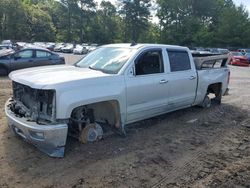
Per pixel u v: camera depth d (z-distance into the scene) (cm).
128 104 596
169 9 7712
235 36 7056
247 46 7062
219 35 7138
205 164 521
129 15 8931
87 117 562
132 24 8981
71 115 544
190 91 773
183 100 751
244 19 7094
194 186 446
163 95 678
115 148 559
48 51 1590
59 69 598
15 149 533
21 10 6794
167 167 501
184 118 786
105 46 701
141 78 619
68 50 4878
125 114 596
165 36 7656
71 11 9025
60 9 9150
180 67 739
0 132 607
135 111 615
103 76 554
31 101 515
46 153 514
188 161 529
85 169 477
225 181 465
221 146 609
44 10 9494
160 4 7800
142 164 505
